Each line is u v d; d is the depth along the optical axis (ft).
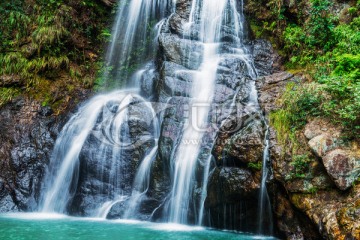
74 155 27.76
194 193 22.31
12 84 32.91
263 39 32.22
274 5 32.01
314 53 27.02
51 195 27.40
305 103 20.35
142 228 21.58
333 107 19.26
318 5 27.63
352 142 17.69
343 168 16.71
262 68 30.12
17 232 20.51
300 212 17.85
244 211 20.56
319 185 17.47
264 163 19.67
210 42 33.19
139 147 26.32
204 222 22.11
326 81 20.88
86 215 25.11
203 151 22.90
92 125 29.17
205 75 28.32
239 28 33.78
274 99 23.18
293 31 29.73
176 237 19.65
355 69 21.89
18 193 27.40
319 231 16.26
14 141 29.78
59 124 31.30
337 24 27.45
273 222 19.75
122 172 26.07
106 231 20.88
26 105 32.14
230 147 20.83
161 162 24.20
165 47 30.68
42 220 23.89
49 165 28.68
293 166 18.43
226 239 19.35
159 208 23.50
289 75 25.90
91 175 26.43
